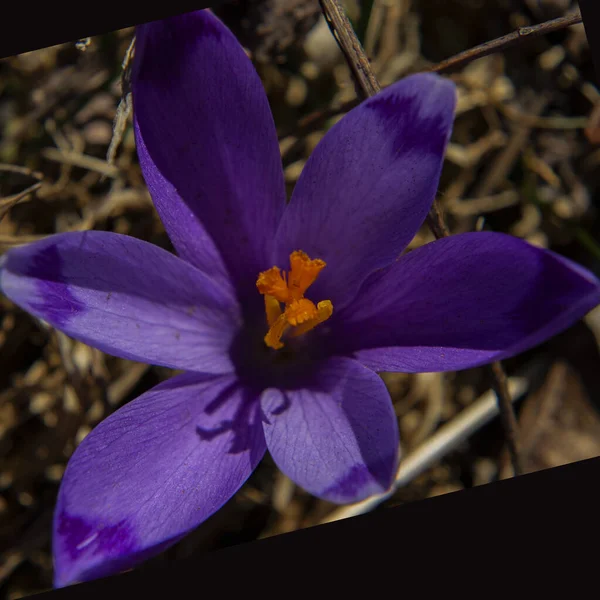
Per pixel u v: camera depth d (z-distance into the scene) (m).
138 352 0.28
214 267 0.29
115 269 0.28
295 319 0.29
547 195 0.34
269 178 0.29
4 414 0.32
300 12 0.33
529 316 0.28
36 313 0.27
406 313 0.29
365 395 0.28
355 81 0.30
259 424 0.29
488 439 0.33
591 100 0.34
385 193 0.29
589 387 0.33
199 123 0.29
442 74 0.31
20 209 0.33
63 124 0.33
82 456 0.28
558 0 0.34
